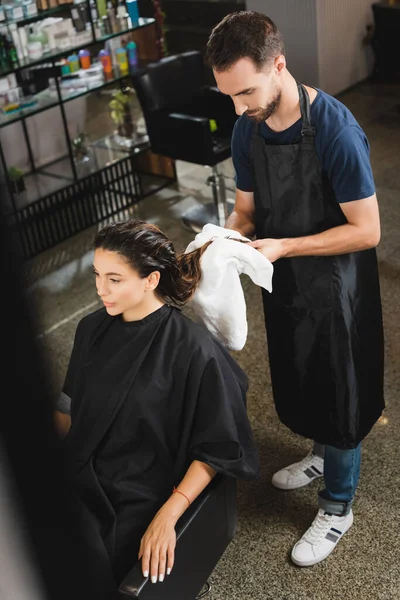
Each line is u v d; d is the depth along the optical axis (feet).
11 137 13.98
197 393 5.07
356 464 6.84
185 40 21.94
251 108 5.29
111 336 5.25
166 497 5.26
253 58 4.99
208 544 5.28
